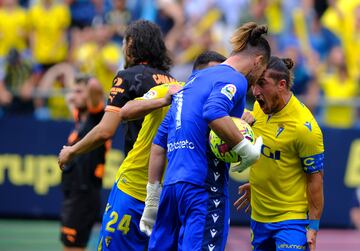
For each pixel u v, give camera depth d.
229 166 17.62
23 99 39.84
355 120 40.06
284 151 19.38
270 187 19.69
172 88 18.16
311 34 42.88
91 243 34.06
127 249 20.12
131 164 19.97
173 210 17.56
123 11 42.03
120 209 20.03
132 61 20.20
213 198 17.16
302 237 19.50
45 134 38.84
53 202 38.91
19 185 38.94
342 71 41.69
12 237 35.06
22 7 42.91
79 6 42.12
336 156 38.81
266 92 19.08
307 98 40.06
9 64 40.50
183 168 17.23
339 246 34.91
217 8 43.00
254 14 42.94
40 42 41.28
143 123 19.80
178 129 17.45
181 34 42.19
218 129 16.39
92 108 26.48
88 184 27.33
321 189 19.41
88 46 40.72
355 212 39.28
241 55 17.52
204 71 17.66
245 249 33.00
